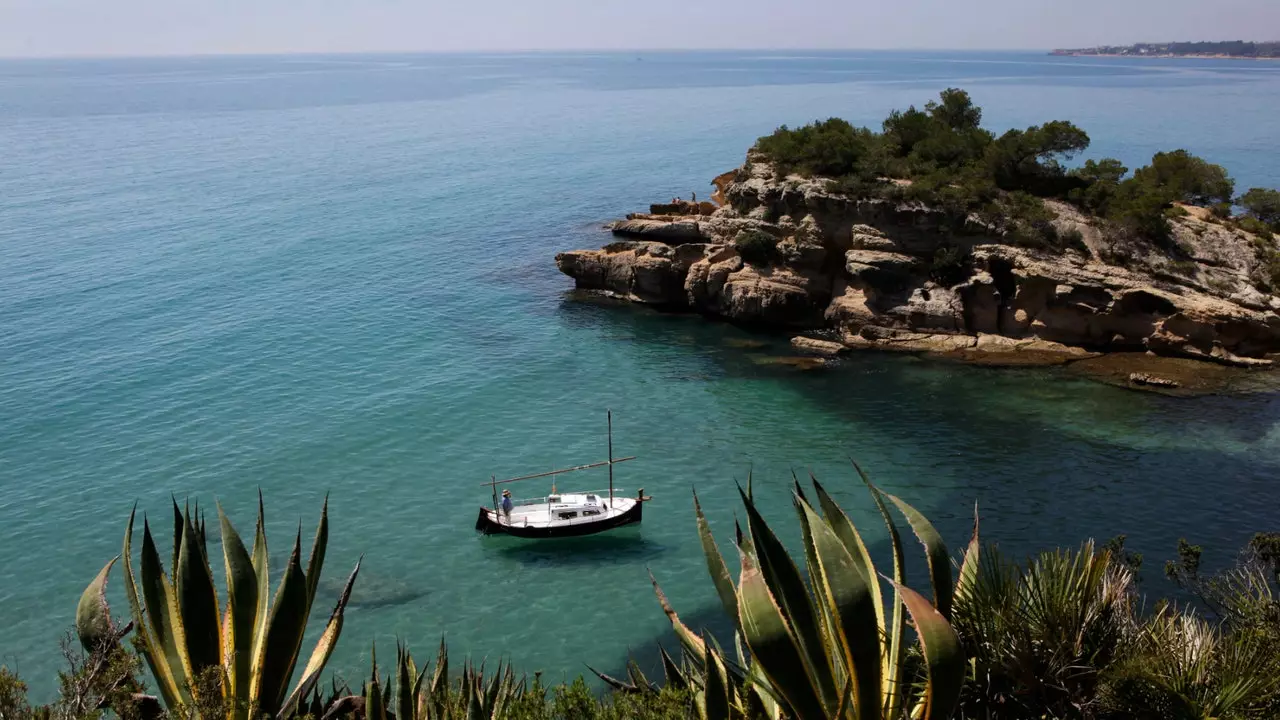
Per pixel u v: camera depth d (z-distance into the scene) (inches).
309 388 2682.1
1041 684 570.3
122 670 506.6
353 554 1797.5
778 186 3093.0
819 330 2997.0
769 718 543.5
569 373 2760.8
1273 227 3002.0
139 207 5305.1
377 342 3078.2
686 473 2118.6
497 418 2453.2
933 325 2824.8
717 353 2878.9
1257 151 7337.6
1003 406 2391.7
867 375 2640.3
